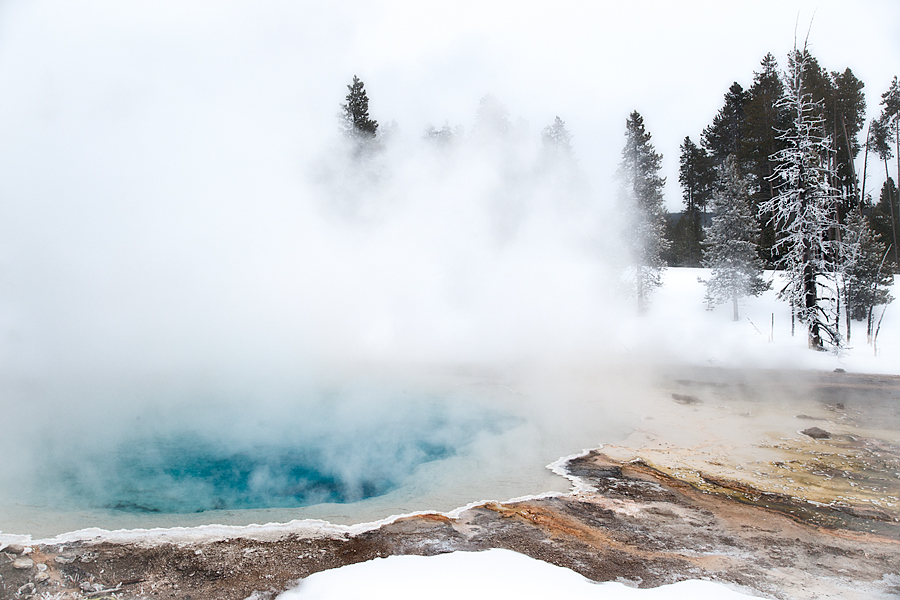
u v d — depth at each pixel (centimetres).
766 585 439
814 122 1839
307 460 762
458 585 417
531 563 461
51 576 446
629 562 474
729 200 2445
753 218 2417
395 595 400
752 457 764
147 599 411
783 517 578
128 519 571
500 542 511
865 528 554
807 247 1750
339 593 406
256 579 439
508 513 583
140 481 686
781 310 2428
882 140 3691
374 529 541
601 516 576
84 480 686
